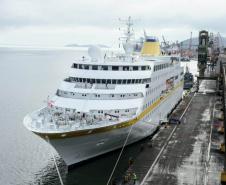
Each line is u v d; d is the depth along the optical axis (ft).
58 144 124.06
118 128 134.92
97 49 162.81
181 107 244.63
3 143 185.16
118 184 118.62
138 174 119.14
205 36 458.09
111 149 145.69
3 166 153.89
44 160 160.97
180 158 135.33
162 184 111.55
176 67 239.30
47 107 148.05
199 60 453.17
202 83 390.42
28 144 184.34
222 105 248.93
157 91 177.37
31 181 138.10
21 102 300.20
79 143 128.47
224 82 295.69
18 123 226.38
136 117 142.00
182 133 171.83
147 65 159.63
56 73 561.02
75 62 155.33
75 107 140.87
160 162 130.72
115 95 144.56
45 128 122.31
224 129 170.40
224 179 112.88
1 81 440.86
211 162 131.34
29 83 426.92
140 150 154.61
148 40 222.48
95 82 148.87
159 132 173.88
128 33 183.52
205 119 204.03
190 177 117.39
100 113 139.33
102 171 139.95
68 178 135.64
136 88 149.69
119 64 149.89
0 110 265.54
